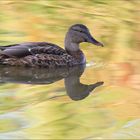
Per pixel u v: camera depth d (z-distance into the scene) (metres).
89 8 23.64
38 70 17.34
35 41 19.41
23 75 16.66
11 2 23.95
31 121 12.80
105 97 14.61
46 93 14.85
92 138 11.88
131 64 17.41
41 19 21.81
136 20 22.20
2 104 13.89
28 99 14.32
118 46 19.22
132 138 11.91
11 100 14.19
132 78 16.16
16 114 13.23
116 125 12.63
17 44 17.80
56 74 17.00
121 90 15.14
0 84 15.62
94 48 19.19
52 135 11.98
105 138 11.91
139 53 18.45
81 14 22.70
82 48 19.23
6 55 17.39
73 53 18.05
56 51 17.84
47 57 17.59
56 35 20.08
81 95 14.77
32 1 24.16
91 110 13.62
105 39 19.92
